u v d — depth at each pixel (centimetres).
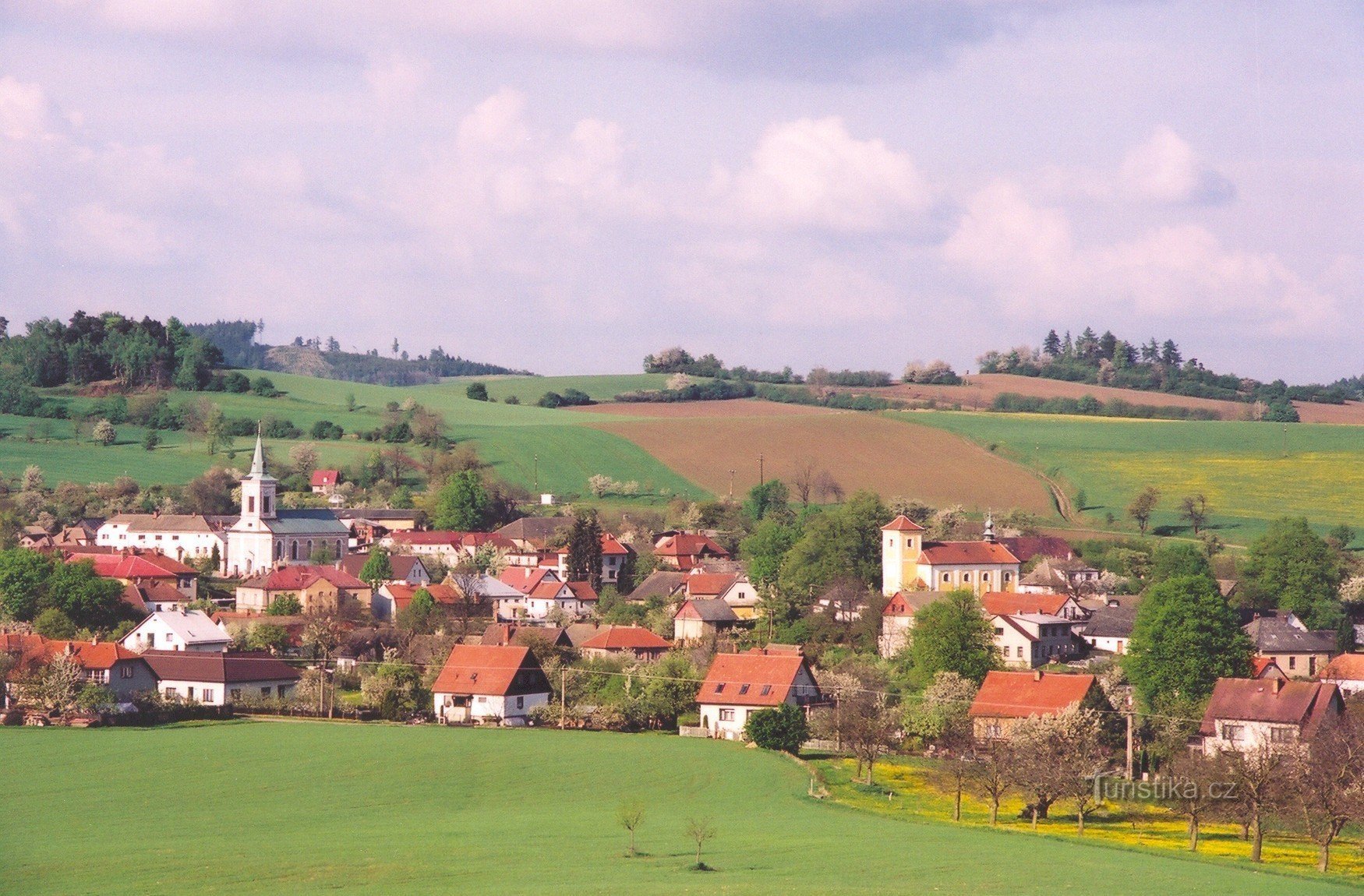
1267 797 16800
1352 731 18562
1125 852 16462
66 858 15550
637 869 14900
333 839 16762
